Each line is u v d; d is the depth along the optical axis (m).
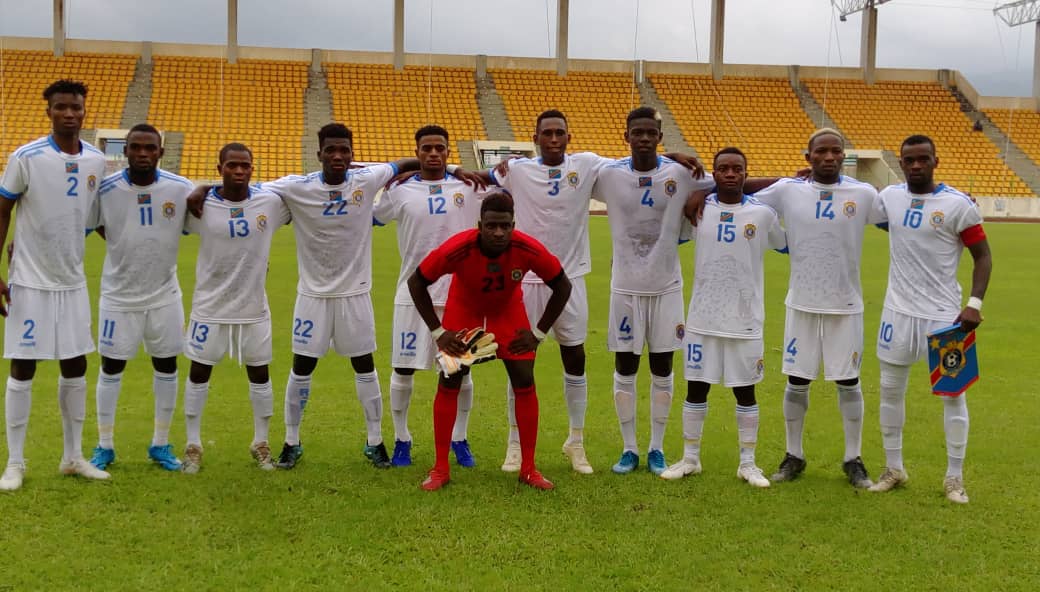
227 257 5.11
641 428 6.30
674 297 5.36
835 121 35.19
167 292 5.17
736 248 5.06
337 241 5.30
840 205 4.99
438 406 4.88
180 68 32.28
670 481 5.07
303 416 6.42
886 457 5.07
